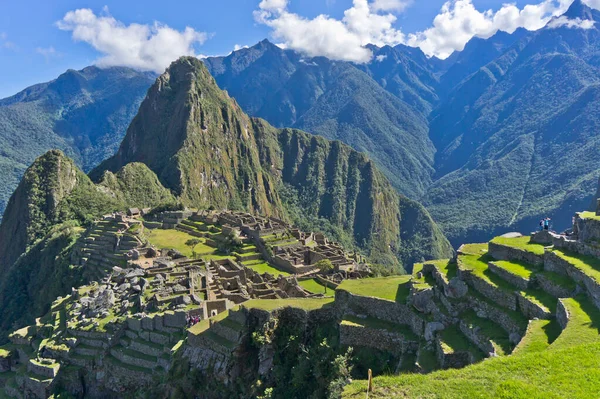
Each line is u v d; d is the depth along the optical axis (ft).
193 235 466.70
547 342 78.43
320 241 497.05
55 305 238.07
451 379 71.56
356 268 340.80
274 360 119.03
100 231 434.71
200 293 193.57
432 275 123.03
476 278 106.83
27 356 204.23
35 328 227.40
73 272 372.99
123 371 163.73
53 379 177.17
